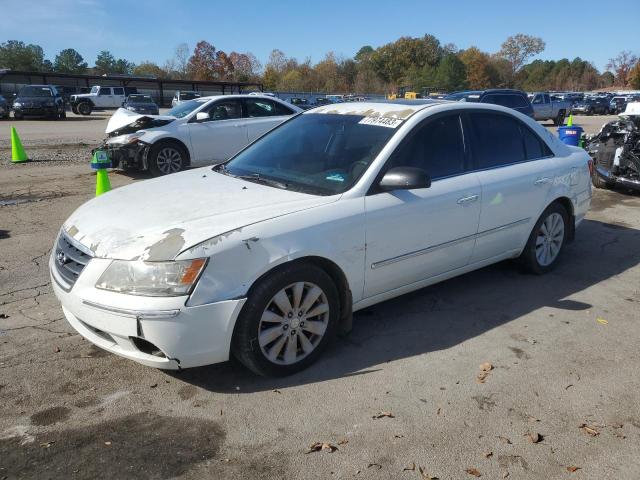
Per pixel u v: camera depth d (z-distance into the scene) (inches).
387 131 153.9
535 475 100.3
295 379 130.2
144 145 389.1
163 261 112.0
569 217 206.8
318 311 133.0
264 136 183.9
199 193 142.4
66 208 295.3
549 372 135.1
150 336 112.0
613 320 165.3
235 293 116.7
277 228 122.8
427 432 111.6
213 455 104.0
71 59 4429.1
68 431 110.0
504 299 179.5
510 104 684.1
